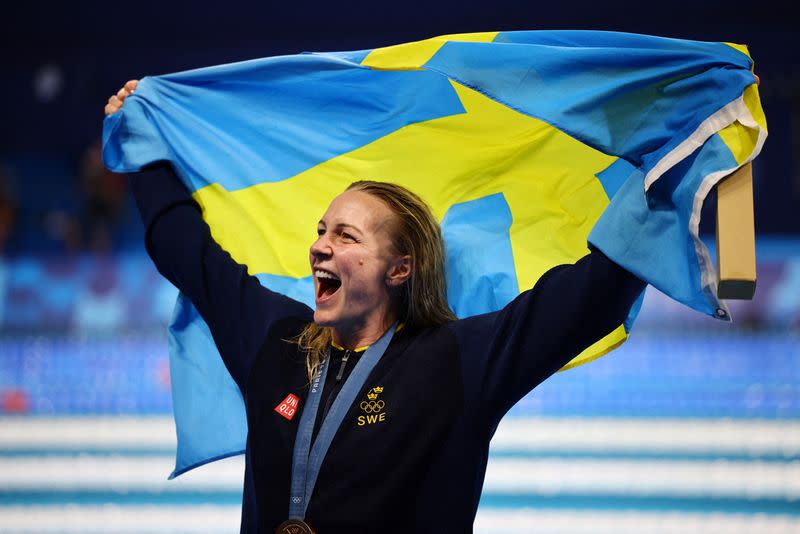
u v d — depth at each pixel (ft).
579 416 59.57
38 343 64.49
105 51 101.86
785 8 93.66
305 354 20.39
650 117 19.63
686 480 48.11
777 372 61.00
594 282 18.58
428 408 18.67
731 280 17.57
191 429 22.91
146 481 49.19
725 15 94.53
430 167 24.04
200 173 24.45
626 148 19.67
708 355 61.52
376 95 23.72
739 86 18.54
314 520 17.89
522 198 23.43
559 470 49.83
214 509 45.55
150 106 24.63
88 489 48.01
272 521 18.39
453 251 23.45
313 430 19.11
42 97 101.60
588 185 22.86
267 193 24.57
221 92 24.56
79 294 67.21
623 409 60.80
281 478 18.70
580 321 18.58
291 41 100.58
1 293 67.26
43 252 87.97
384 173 24.26
